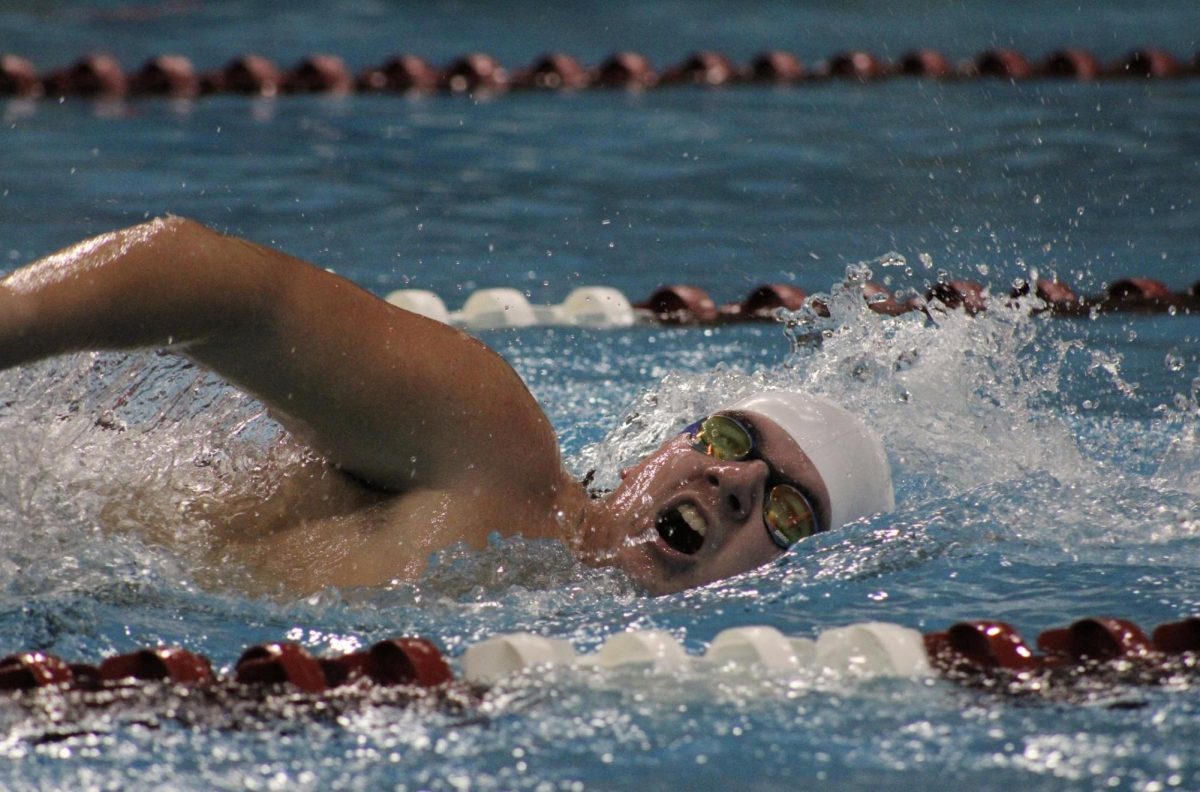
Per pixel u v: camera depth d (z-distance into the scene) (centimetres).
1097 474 1199
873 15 4706
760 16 4703
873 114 3145
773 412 954
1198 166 2566
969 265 2028
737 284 2017
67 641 759
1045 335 1741
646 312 1922
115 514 837
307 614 798
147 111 3186
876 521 989
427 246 2164
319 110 3241
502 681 705
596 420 1438
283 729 646
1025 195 2408
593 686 704
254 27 4400
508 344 1769
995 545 1001
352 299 772
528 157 2775
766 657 733
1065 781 612
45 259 695
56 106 3219
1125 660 736
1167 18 4481
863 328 1376
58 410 855
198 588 810
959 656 740
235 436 862
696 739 652
